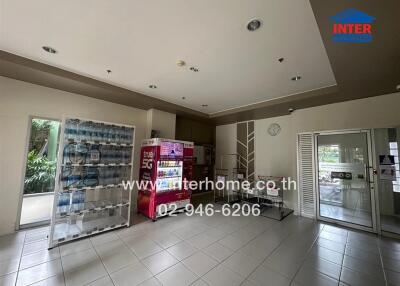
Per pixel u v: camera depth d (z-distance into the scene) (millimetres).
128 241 2838
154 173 3799
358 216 3545
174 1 1617
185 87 3619
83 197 3021
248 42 2195
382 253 2619
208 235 3104
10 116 3043
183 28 1974
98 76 3193
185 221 3748
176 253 2520
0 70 2758
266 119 5496
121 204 3373
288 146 4965
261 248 2701
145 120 4781
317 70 2809
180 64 2748
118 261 2305
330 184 3934
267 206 4980
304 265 2299
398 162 3242
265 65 2715
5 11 1767
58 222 3078
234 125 6344
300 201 4309
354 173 3654
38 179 3492
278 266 2268
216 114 5457
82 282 1914
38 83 3230
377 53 2143
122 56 2564
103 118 4035
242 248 2691
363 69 2506
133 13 1771
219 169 6582
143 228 3350
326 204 3953
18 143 3111
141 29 2002
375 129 3463
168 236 3039
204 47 2318
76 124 2963
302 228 3498
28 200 3537
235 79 3219
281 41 2156
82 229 2982
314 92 3525
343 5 1521
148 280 1968
